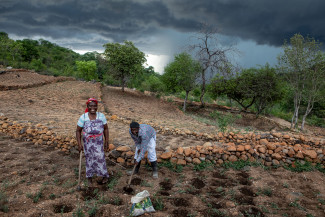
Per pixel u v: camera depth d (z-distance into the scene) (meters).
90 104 3.69
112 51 20.77
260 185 4.13
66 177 4.12
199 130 10.29
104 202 3.31
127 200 3.40
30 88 16.92
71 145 5.65
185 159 5.20
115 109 14.36
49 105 12.26
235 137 8.01
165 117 14.83
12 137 6.57
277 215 3.14
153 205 3.34
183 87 21.17
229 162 5.20
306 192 3.90
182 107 23.34
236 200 3.58
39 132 6.30
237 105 29.27
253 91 20.27
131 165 4.94
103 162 3.86
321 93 16.52
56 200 3.29
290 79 16.94
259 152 5.39
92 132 3.70
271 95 20.38
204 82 21.53
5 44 36.16
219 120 9.46
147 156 4.63
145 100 21.72
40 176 4.11
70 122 8.33
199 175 4.62
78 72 42.94
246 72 21.12
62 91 17.66
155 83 31.45
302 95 17.31
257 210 3.28
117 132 7.77
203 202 3.46
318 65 15.13
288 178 4.50
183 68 20.69
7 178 3.94
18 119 8.00
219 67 20.22
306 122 25.61
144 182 4.05
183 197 3.59
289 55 15.48
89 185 3.81
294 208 3.32
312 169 4.91
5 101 11.61
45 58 87.44
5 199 3.10
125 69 20.62
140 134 4.06
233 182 4.28
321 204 3.46
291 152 5.27
